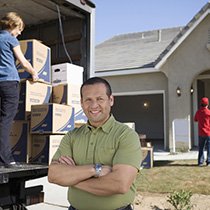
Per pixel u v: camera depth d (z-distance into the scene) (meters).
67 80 4.71
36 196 3.23
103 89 2.05
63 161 2.03
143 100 19.89
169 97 12.62
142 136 8.43
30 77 4.16
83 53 5.01
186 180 6.77
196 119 8.51
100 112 2.02
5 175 2.82
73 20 5.18
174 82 12.58
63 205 4.19
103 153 1.97
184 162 9.13
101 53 17.89
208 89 14.14
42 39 5.60
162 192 6.01
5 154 3.27
